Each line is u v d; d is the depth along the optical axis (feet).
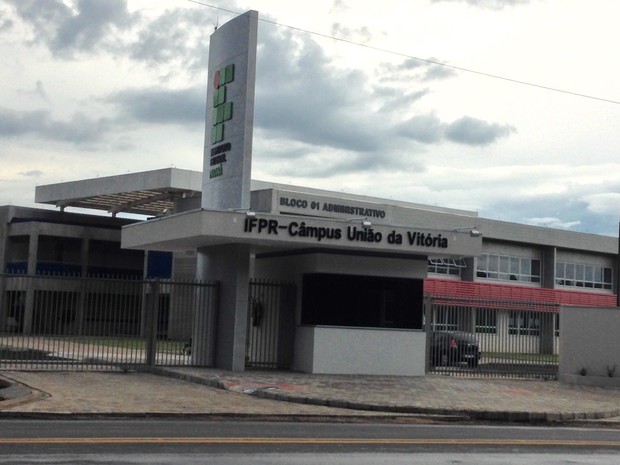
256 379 68.90
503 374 85.20
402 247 77.41
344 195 169.89
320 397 58.44
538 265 191.52
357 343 77.97
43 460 30.83
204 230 70.59
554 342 87.97
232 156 81.87
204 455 33.76
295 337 79.77
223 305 78.18
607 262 208.33
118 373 72.43
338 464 32.91
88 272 176.24
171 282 77.41
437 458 35.73
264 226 72.59
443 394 65.16
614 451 40.65
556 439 45.01
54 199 180.75
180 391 60.95
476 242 80.59
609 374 81.51
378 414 53.62
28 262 162.91
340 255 78.38
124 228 85.05
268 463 32.40
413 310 80.38
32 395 54.13
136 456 32.73
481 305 85.10
